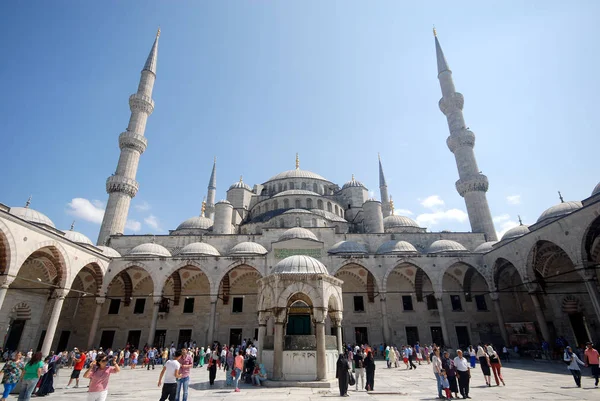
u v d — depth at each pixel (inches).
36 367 378.6
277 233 1501.0
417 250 1441.9
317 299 603.2
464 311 1392.7
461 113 1881.2
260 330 647.8
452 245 1359.5
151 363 1024.9
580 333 1137.4
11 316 1093.8
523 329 1192.2
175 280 1382.9
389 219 1860.2
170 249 1508.4
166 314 1375.5
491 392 530.0
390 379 712.4
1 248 842.8
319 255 1258.6
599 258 1044.5
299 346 642.2
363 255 1267.2
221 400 455.2
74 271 1074.7
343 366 492.1
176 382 368.5
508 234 1391.5
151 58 1996.8
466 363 496.7
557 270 1211.2
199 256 1268.5
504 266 1332.4
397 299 1412.4
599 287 1048.2
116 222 1581.0
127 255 1290.6
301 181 2135.8
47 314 1224.8
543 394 504.1
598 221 842.2
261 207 1913.1
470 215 1676.9
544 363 957.2
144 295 1406.3
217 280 1233.4
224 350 1034.7
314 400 455.2
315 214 1625.2
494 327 1366.9
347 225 1750.7
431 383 645.9
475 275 1446.9
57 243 1007.0
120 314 1378.0
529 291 1074.1
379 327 1359.5
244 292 1417.3
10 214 838.5
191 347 1243.2
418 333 1353.3
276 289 611.5
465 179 1710.1
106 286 1228.5
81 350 1316.4
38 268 1184.2
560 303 1190.9
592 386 565.9
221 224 1622.8
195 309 1390.3
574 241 895.1
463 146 1780.3
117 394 538.6
